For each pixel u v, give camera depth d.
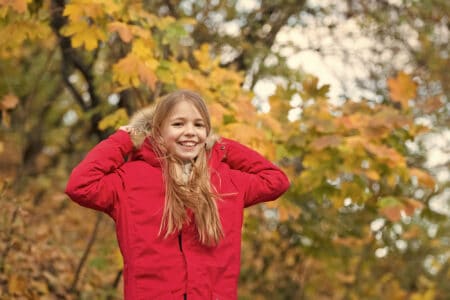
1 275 4.87
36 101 8.38
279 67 6.17
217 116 4.13
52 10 4.42
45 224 6.36
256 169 3.10
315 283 7.36
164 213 2.74
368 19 6.57
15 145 8.59
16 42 4.36
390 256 8.04
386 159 4.75
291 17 6.36
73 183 2.72
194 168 2.82
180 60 5.62
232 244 2.84
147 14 4.30
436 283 9.10
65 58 5.66
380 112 4.77
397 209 4.70
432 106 4.92
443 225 8.27
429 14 6.42
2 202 4.99
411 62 7.07
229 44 5.98
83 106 6.26
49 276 5.31
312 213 6.20
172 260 2.72
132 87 4.86
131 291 2.72
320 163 4.79
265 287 7.29
